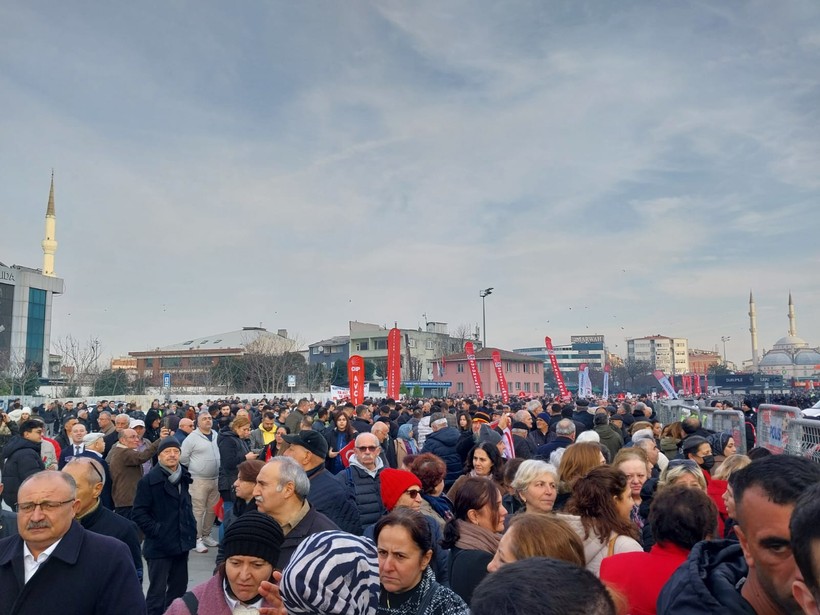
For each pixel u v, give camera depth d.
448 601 3.30
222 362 69.81
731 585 2.19
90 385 57.59
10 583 3.55
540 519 3.12
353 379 22.80
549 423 14.63
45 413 29.03
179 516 6.99
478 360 83.12
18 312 79.00
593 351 189.75
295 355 71.94
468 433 10.22
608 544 3.96
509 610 1.45
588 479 4.19
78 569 3.60
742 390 92.12
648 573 3.23
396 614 3.26
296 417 16.17
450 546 4.41
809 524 1.44
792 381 107.75
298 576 3.18
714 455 8.04
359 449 6.84
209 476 10.48
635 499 5.74
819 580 1.42
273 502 4.56
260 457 11.06
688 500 3.35
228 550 3.42
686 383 90.94
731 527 5.29
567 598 1.47
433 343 97.19
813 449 8.53
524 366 89.62
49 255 97.94
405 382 63.31
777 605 2.06
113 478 8.87
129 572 3.77
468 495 4.57
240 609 3.39
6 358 59.56
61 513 3.59
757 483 2.11
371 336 95.06
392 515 3.42
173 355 95.69
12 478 9.15
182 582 7.18
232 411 21.20
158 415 15.37
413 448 12.58
